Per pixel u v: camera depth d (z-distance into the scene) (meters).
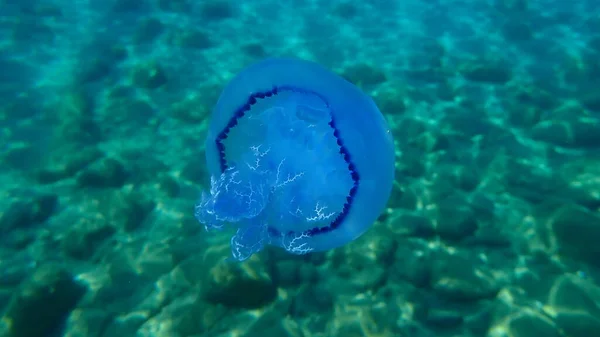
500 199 4.75
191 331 3.51
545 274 3.90
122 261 4.04
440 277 3.86
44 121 5.72
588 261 3.93
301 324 3.62
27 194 4.71
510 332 3.49
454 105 6.26
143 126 5.70
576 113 5.86
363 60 7.28
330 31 8.09
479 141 5.57
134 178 4.95
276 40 7.77
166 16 8.12
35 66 6.68
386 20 8.47
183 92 6.31
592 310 3.52
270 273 3.79
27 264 4.07
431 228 4.34
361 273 3.94
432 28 8.23
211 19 8.18
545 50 7.48
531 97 6.26
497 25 8.25
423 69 6.98
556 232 4.14
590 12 8.59
